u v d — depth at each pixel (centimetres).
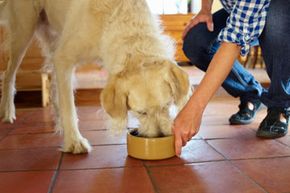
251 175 125
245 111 210
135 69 139
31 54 311
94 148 166
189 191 112
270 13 157
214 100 306
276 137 175
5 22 240
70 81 165
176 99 140
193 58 210
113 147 167
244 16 145
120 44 148
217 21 200
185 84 141
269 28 160
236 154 150
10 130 212
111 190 114
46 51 244
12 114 242
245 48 146
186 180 121
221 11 203
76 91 311
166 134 144
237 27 143
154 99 133
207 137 180
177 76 140
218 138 178
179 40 476
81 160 147
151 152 143
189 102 135
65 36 168
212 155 149
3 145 176
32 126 223
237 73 207
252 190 111
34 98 322
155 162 142
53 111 239
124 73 139
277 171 128
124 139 181
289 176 123
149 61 140
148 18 160
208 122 217
